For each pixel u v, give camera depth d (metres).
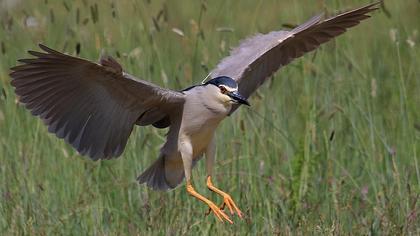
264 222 12.23
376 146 13.70
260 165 12.93
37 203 12.64
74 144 10.41
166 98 10.42
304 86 14.48
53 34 16.20
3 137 13.89
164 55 15.29
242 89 11.49
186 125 10.69
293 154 13.56
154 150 13.59
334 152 13.77
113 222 12.66
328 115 14.19
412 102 14.76
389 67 15.91
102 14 16.08
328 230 11.83
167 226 12.06
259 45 11.28
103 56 9.73
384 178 13.12
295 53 11.52
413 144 12.98
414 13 17.81
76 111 10.31
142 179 11.06
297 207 12.64
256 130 13.48
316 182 13.11
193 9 18.95
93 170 13.35
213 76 11.16
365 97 14.44
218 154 13.43
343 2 17.11
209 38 15.79
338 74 14.52
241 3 19.55
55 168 13.27
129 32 14.69
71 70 9.96
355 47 16.86
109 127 10.51
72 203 12.80
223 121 13.75
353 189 13.05
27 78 9.90
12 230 12.12
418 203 12.51
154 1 19.11
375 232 12.00
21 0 17.50
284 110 14.34
